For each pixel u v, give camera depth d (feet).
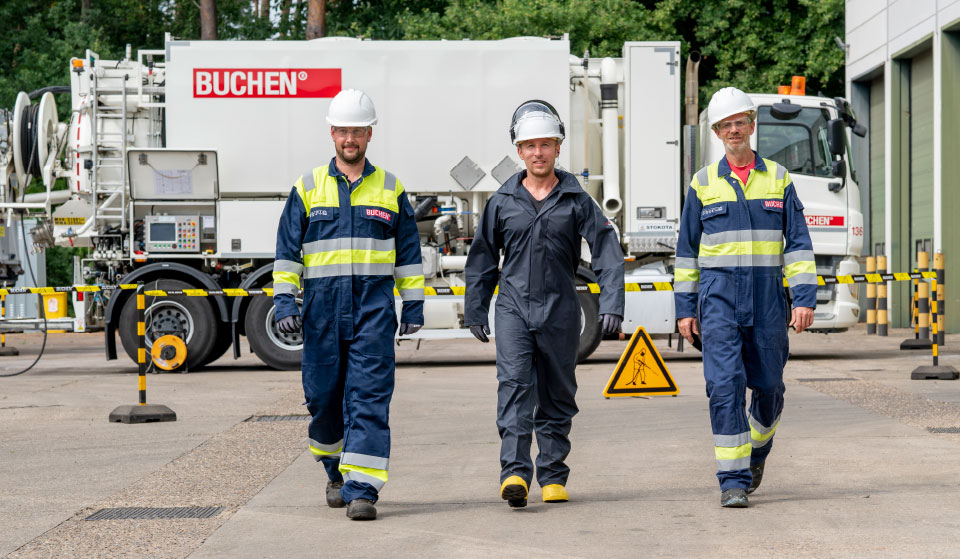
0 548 29.37
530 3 151.84
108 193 81.97
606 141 81.97
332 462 34.35
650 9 168.04
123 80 81.20
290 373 78.18
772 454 42.19
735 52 162.81
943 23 108.47
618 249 34.68
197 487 37.58
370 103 33.45
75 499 35.83
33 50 192.24
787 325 34.99
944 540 28.60
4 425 53.42
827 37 156.97
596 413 54.24
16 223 91.15
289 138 80.23
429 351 97.81
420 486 37.45
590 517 32.22
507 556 27.78
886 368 74.69
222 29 206.69
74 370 84.33
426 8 175.32
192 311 78.95
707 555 27.53
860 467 39.22
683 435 47.32
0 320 82.53
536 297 34.06
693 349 92.68
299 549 28.86
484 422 52.11
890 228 122.42
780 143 82.48
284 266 33.32
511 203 34.53
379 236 33.32
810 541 28.73
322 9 160.97
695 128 81.35
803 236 34.58
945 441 44.29
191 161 79.46
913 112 121.19
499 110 80.64
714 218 34.58
